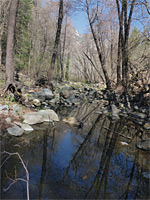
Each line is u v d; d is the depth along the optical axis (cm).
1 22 1408
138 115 703
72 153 357
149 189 255
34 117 501
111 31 1647
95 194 235
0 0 1360
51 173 274
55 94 982
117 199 229
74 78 3766
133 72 1138
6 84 588
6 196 213
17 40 1603
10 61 586
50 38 2170
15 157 304
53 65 1115
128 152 378
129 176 286
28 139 389
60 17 1133
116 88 1241
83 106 921
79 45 3175
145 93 877
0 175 250
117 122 632
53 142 397
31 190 228
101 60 1390
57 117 579
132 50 991
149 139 421
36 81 1053
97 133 501
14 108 513
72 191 237
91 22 1320
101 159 340
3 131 391
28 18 1981
